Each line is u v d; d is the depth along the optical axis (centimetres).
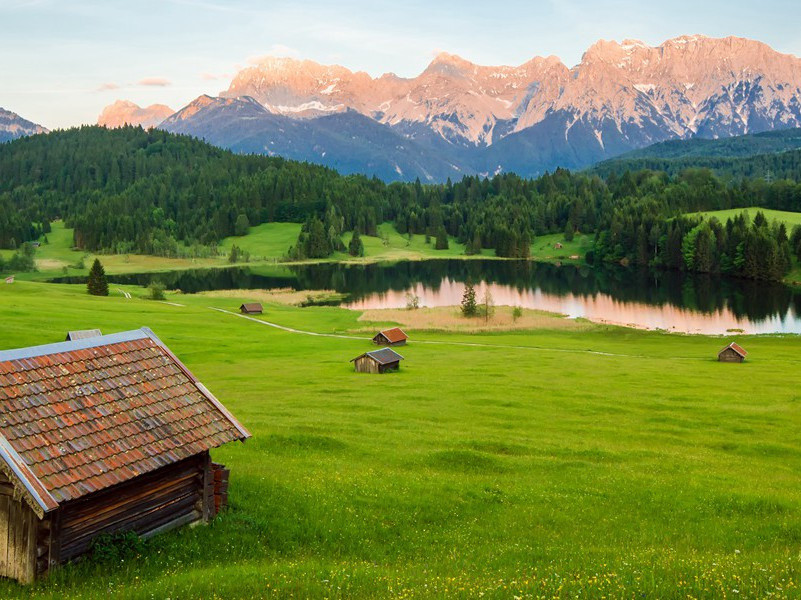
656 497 2908
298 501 2475
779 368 7994
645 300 16712
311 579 1709
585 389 6356
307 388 6319
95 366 2050
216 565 1881
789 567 1781
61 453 1739
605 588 1567
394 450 3662
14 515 1698
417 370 7694
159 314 12338
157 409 2059
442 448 3809
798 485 3309
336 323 12975
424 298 17688
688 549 2203
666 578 1661
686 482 3222
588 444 4162
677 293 17862
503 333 12088
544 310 14825
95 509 1809
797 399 5928
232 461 3109
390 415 4916
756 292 17712
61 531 1720
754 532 2453
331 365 8062
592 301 16662
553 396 5953
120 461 1823
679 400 5859
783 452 4178
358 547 2172
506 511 2667
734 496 2897
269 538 2139
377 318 13475
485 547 2212
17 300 12081
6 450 1636
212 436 2105
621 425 4878
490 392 6109
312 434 3959
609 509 2752
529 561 2025
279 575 1734
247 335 10862
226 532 2100
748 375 7381
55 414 1825
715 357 9300
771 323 13288
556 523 2552
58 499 1625
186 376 2250
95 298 14275
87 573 1727
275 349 9488
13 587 1658
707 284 19600
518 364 8162
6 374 1834
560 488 3033
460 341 11019
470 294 13850
